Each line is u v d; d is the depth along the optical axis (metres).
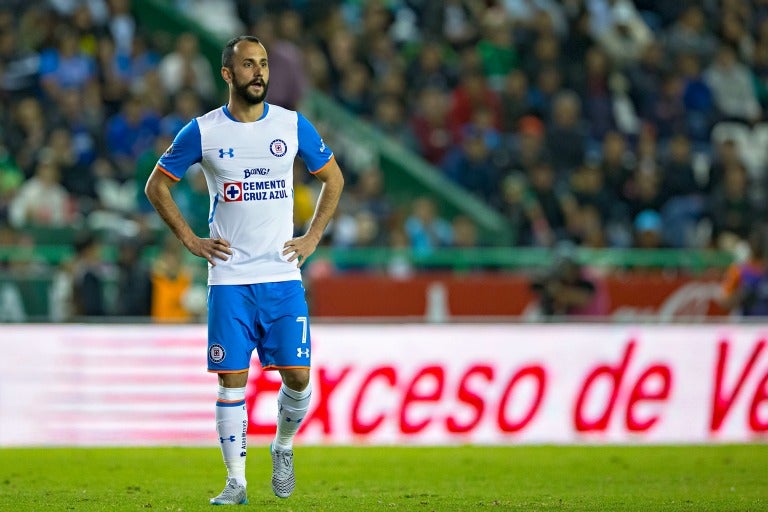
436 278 50.03
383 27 66.25
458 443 37.62
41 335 36.50
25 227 47.84
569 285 46.56
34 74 58.47
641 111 67.50
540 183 56.47
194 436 36.78
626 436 38.56
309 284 48.75
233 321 21.94
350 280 49.16
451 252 50.78
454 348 37.97
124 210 50.81
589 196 58.09
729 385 39.16
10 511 22.48
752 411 39.22
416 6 71.00
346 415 37.22
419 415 37.56
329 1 65.62
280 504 23.14
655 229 54.78
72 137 54.66
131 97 57.44
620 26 72.38
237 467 22.53
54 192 50.75
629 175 60.19
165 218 22.03
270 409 36.66
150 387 36.72
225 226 22.06
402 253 50.53
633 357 38.81
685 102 68.88
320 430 37.03
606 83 66.75
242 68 21.75
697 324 39.16
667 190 60.03
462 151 60.31
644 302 51.22
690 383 38.97
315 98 58.91
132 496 24.94
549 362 38.44
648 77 68.75
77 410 36.44
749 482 28.66
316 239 22.59
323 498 24.66
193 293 45.50
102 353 36.66
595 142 65.00
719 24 73.25
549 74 65.56
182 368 36.94
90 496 24.94
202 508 22.25
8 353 36.34
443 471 30.84
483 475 30.05
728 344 39.22
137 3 63.91
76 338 36.62
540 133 62.44
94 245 44.94
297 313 22.22
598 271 51.97
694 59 70.00
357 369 37.38
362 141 58.66
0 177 52.03
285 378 22.30
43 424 36.34
